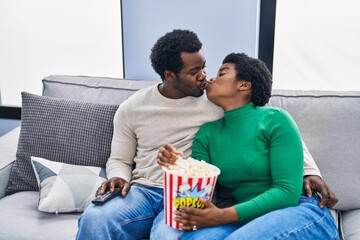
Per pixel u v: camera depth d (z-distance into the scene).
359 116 1.67
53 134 1.78
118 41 2.22
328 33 2.01
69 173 1.64
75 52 2.29
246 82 1.46
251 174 1.40
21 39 2.33
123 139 1.64
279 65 2.10
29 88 2.41
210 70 2.14
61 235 1.44
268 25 2.01
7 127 2.46
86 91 1.94
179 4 2.07
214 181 1.24
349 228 1.49
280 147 1.36
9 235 1.46
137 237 1.45
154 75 2.20
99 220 1.32
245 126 1.43
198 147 1.51
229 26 2.06
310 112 1.70
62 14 2.24
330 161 1.64
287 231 1.21
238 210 1.26
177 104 1.56
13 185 1.79
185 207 1.23
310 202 1.35
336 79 2.06
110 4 2.16
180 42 1.46
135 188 1.51
